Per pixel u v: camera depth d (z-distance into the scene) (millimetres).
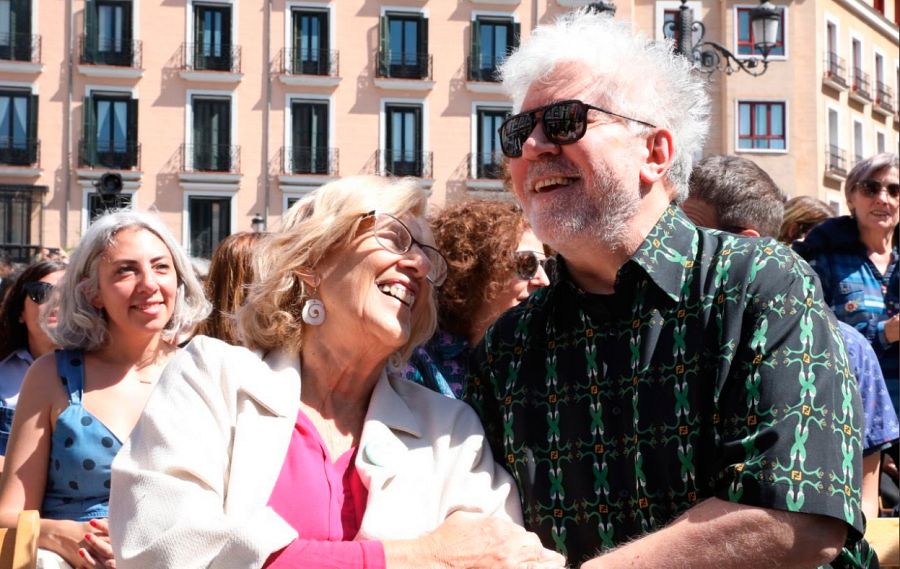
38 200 32469
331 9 33531
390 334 2660
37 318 5125
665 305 2502
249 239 4156
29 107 32531
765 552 2209
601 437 2557
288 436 2574
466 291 3830
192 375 2576
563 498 2611
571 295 2676
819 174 34625
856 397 2348
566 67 2596
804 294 2373
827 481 2211
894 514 4855
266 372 2639
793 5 34312
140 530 2361
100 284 3812
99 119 32844
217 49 33156
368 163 33594
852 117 36938
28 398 3725
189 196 32938
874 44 38125
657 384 2477
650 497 2465
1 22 32531
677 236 2568
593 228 2531
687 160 2664
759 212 3975
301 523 2504
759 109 33938
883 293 4883
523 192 2650
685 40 12984
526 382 2713
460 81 33906
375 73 33594
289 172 33250
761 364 2320
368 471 2600
